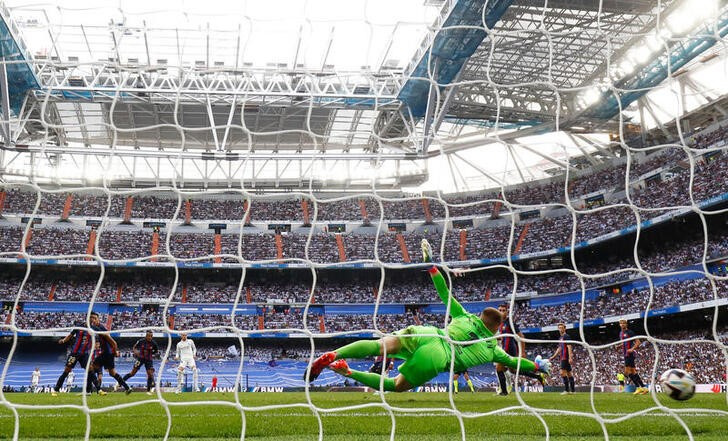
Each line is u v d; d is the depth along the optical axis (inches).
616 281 1291.8
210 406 313.4
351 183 1700.3
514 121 1400.1
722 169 1166.3
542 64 1177.4
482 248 1535.4
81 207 1573.6
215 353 1400.1
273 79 1071.6
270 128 1401.3
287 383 1283.2
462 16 881.5
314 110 1273.4
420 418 237.5
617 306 1259.8
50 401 381.7
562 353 516.4
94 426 207.3
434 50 963.3
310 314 1483.8
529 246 1475.1
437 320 1467.8
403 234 1617.9
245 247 1562.5
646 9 973.2
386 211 1662.2
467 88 1264.8
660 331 1236.5
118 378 460.8
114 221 1569.9
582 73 1216.2
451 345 196.4
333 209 1670.8
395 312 1494.8
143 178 1649.9
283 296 1517.0
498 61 1160.8
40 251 1438.2
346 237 1604.3
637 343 494.3
